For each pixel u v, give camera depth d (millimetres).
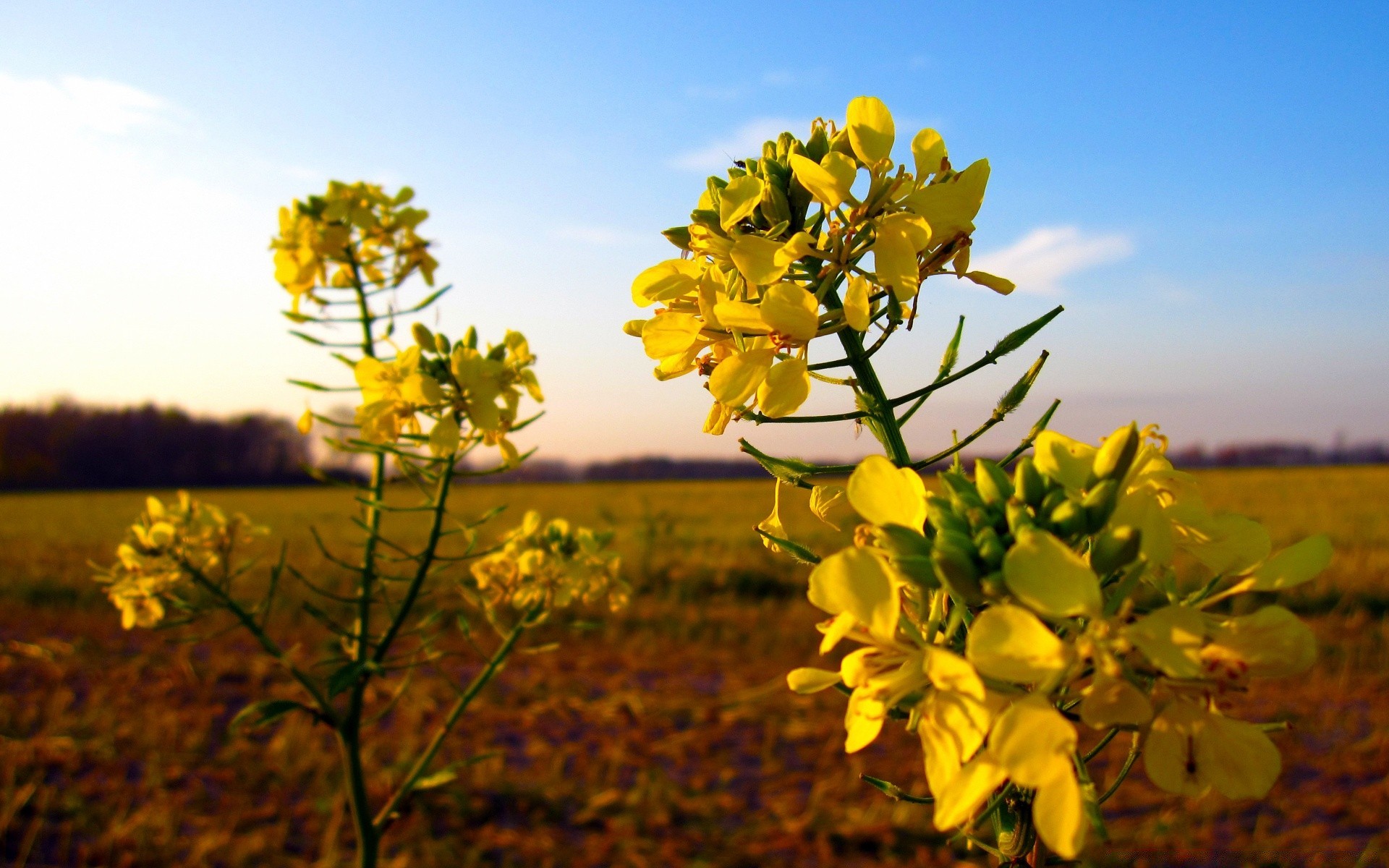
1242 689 762
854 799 5012
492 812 4816
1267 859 4215
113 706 6125
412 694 6477
